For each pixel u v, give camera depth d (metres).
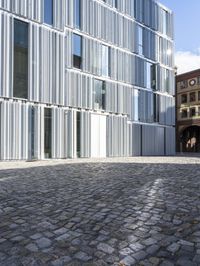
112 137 27.05
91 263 3.67
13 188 8.10
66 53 23.25
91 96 25.20
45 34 21.66
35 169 12.93
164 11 34.28
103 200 6.63
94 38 25.70
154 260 3.72
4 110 19.27
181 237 4.43
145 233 4.60
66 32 23.34
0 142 18.98
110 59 27.25
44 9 21.64
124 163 16.50
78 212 5.73
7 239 4.46
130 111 29.17
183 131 51.50
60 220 5.27
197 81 48.69
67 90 23.11
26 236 4.56
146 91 31.30
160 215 5.47
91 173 11.32
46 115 21.66
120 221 5.17
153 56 32.34
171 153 34.03
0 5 19.25
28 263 3.70
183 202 6.37
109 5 27.31
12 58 19.69
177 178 9.77
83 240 4.37
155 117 32.34
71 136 23.30
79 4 24.62
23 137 20.06
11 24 19.73
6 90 19.33
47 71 21.67
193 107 49.06
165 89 33.78
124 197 6.88
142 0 31.27
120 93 28.17
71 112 23.41
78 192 7.52
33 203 6.45
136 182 8.95
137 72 30.20
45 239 4.43
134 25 30.05
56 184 8.73
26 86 20.47
